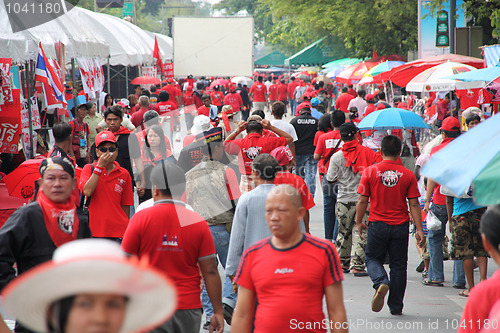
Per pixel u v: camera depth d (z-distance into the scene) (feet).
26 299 12.07
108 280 11.89
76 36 92.68
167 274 28.53
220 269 56.70
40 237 28.04
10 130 60.23
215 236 40.57
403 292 45.44
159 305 12.73
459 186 21.90
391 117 63.67
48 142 88.22
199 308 29.45
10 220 27.91
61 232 28.45
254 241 34.04
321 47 216.33
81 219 29.76
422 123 64.08
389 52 179.93
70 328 12.36
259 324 24.67
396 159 45.85
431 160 23.53
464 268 49.29
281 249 24.99
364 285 54.49
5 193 50.55
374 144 78.18
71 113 93.40
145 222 28.50
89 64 109.81
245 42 203.10
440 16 119.96
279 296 24.52
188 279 29.01
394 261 45.70
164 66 198.08
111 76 182.80
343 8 177.37
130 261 11.91
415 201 45.78
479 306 20.49
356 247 57.77
